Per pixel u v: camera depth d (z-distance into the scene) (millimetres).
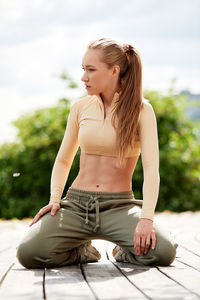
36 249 3314
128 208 3465
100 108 3490
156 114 9188
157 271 3186
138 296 2562
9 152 9031
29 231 3391
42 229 3357
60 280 2951
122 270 3227
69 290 2697
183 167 9133
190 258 3666
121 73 3455
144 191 3342
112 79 3443
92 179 3498
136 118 3412
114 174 3486
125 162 3482
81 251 3521
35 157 8867
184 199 9070
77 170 8477
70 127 3637
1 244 4566
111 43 3432
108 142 3430
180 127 9312
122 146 3398
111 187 3479
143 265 3377
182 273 3115
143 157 3402
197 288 2727
